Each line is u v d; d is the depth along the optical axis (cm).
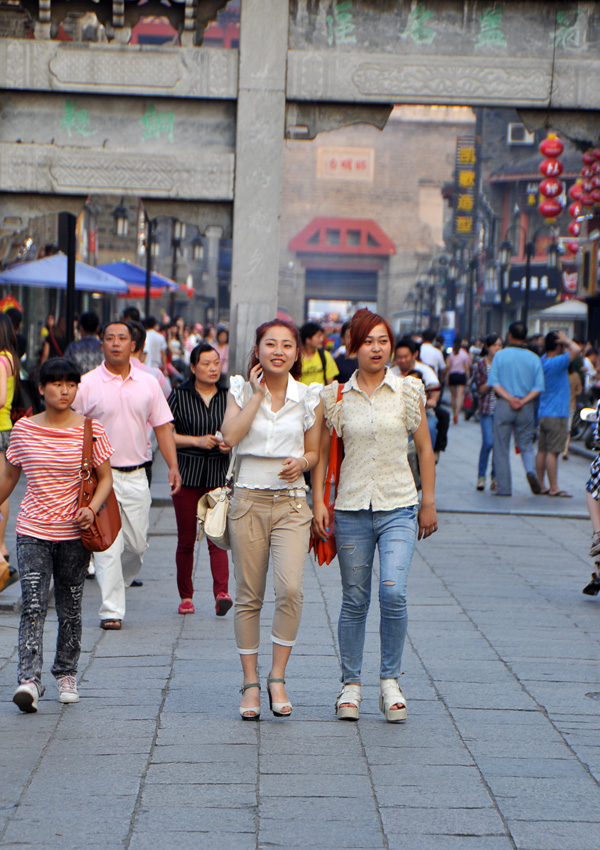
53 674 1281
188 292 8925
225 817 934
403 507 1223
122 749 1103
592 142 2650
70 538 1248
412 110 18975
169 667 1420
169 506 2800
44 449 1235
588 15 2600
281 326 1209
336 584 1958
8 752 1089
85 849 866
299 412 1218
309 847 877
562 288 10900
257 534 1219
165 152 2612
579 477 3712
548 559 2252
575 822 940
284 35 2586
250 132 2603
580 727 1201
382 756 1096
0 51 2567
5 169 2600
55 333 4081
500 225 12900
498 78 2603
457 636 1596
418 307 16725
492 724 1206
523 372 3088
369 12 2595
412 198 19050
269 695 1241
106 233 7225
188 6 2578
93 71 2577
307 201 19062
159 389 1681
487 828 923
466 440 5088
